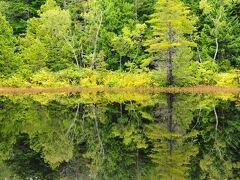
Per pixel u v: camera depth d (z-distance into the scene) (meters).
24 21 61.16
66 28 51.34
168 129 18.94
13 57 46.09
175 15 37.41
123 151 15.03
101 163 13.61
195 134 17.42
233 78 38.91
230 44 49.38
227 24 49.31
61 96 37.28
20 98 35.66
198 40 52.84
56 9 51.41
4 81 45.03
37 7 64.81
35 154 15.38
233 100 29.30
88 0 53.22
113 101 31.58
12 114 25.47
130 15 55.88
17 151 15.92
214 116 21.98
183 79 40.28
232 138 16.61
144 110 25.55
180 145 15.49
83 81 45.00
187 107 25.88
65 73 46.38
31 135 18.98
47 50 52.69
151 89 40.84
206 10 47.47
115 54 53.78
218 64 48.41
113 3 55.28
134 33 50.09
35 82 46.06
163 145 15.62
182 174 11.55
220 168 12.15
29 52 49.44
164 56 39.09
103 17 54.94
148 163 13.05
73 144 16.95
